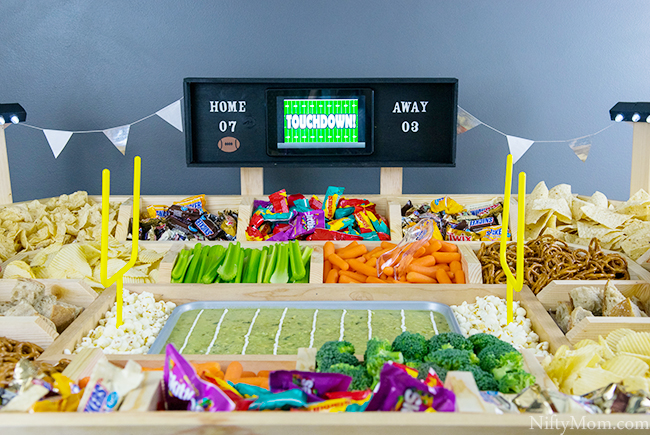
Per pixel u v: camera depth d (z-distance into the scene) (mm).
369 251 2199
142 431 878
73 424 871
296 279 1948
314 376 1021
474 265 1917
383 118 2500
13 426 868
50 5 3504
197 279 1949
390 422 867
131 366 969
